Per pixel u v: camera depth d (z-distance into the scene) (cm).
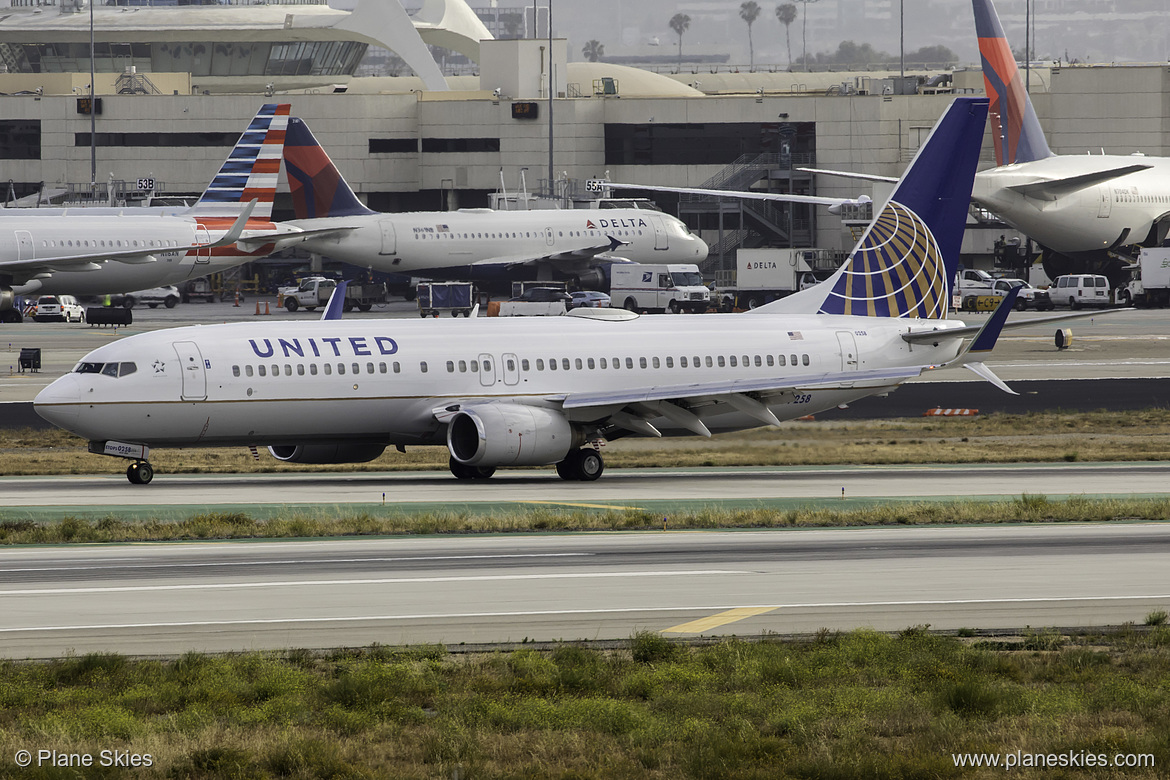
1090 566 10525
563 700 6806
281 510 13650
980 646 8012
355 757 5978
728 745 6047
